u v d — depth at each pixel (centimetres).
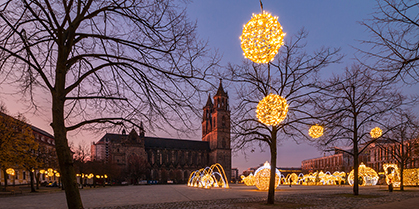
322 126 1853
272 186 1905
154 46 841
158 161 14862
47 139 7594
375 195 2634
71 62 797
